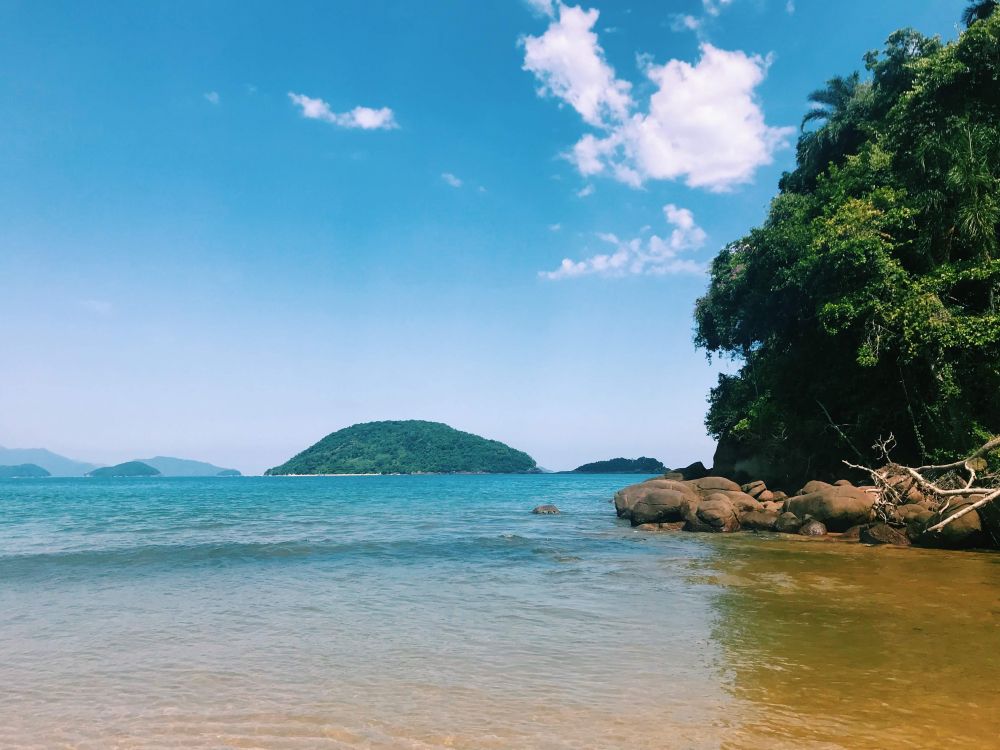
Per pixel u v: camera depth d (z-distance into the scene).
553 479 174.75
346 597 12.12
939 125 26.95
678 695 6.82
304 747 5.63
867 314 26.22
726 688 7.01
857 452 28.97
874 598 11.59
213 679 7.45
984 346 23.38
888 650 8.36
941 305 24.08
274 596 12.25
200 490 92.38
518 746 5.63
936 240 26.91
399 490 85.19
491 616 10.47
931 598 11.57
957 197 25.64
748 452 38.41
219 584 13.56
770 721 6.12
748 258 36.38
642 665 7.85
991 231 24.53
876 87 43.53
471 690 7.03
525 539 21.84
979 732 5.84
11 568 15.66
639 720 6.17
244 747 5.64
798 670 7.60
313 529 26.17
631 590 12.56
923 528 18.98
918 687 6.99
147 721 6.22
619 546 19.70
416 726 6.07
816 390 32.41
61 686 7.23
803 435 33.28
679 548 19.12
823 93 52.00
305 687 7.15
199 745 5.68
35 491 87.81
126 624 10.10
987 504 18.16
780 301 32.84
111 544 20.50
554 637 9.16
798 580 13.52
